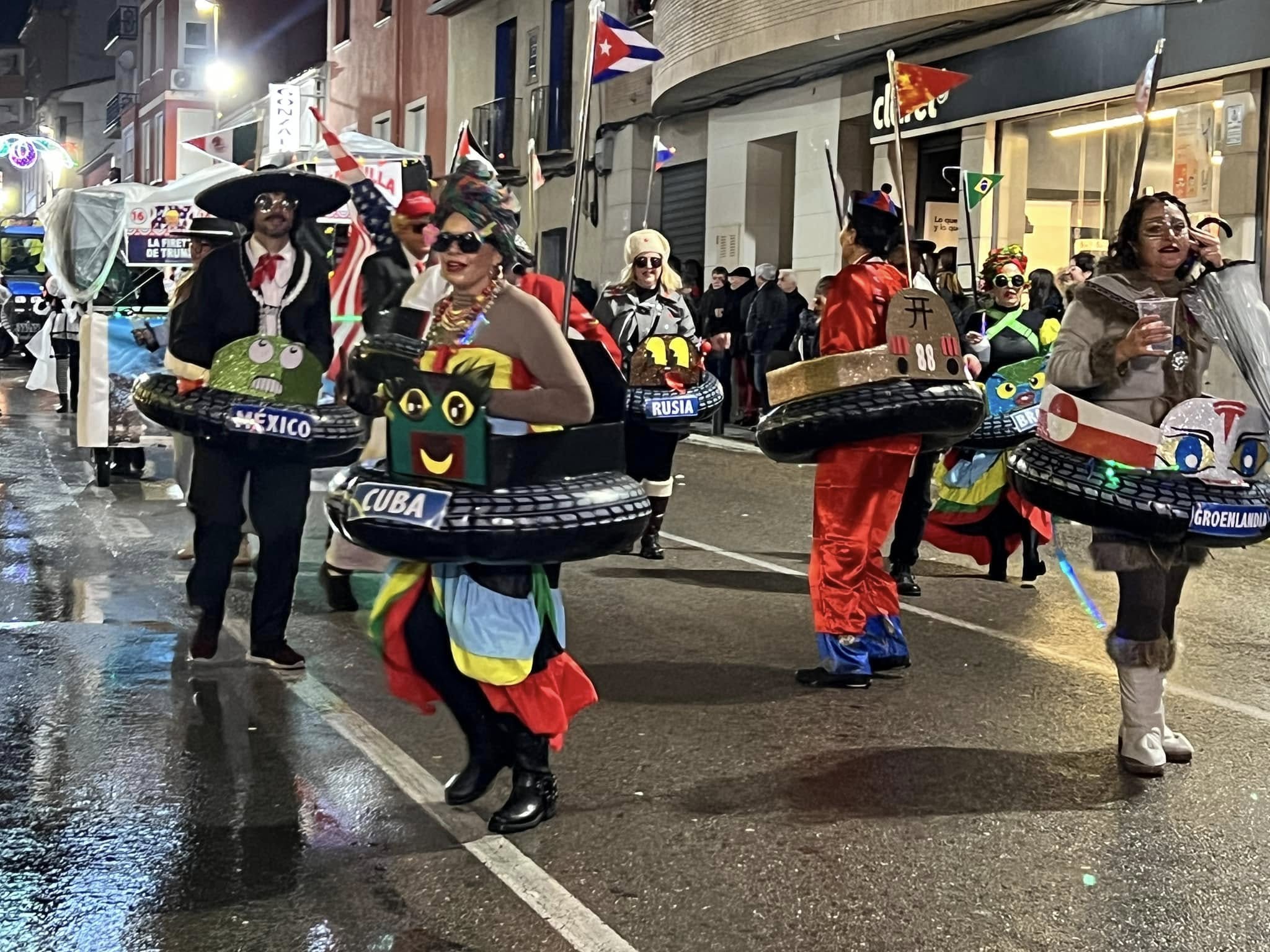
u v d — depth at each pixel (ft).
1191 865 14.08
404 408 13.83
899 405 19.27
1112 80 53.16
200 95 169.78
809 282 70.90
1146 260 16.42
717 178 78.69
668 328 29.50
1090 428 16.33
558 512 13.58
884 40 62.64
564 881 13.53
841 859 14.15
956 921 12.75
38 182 232.73
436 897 13.15
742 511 38.65
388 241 17.39
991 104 59.41
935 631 24.34
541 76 92.79
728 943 12.28
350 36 128.67
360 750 17.28
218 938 12.28
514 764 14.98
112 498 37.93
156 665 21.02
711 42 69.21
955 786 16.31
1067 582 29.12
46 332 71.31
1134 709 16.79
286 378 19.53
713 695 20.10
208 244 27.35
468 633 14.02
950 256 49.37
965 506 28.45
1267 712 19.60
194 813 15.19
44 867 13.74
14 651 21.70
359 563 24.41
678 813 15.37
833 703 19.72
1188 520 15.90
